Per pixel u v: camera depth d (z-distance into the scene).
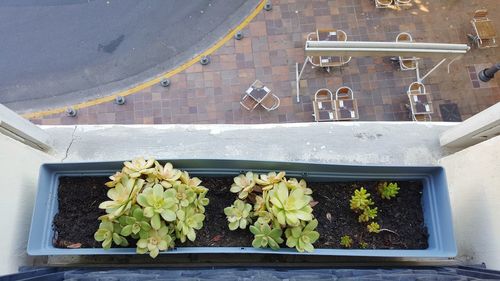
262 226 2.94
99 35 7.30
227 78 7.11
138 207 2.92
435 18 7.52
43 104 6.93
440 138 3.94
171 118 6.89
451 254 3.04
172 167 3.20
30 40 7.23
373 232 3.28
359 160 3.90
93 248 3.06
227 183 3.42
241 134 4.00
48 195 3.24
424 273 3.00
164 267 3.28
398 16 7.54
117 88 7.04
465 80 7.11
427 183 3.30
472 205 3.34
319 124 4.07
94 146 3.92
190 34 7.35
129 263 3.41
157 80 7.08
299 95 7.01
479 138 3.56
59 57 7.16
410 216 3.31
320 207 3.37
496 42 7.33
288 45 7.31
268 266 3.31
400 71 7.14
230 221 3.07
